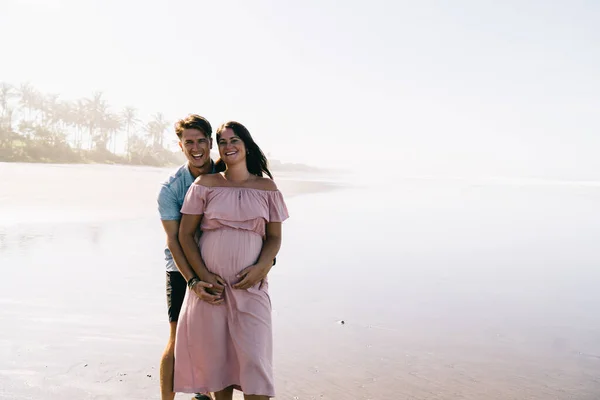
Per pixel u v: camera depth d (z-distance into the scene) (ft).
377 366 14.08
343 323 17.70
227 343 11.01
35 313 17.99
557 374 13.74
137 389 12.39
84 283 21.99
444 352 15.19
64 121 411.13
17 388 12.26
